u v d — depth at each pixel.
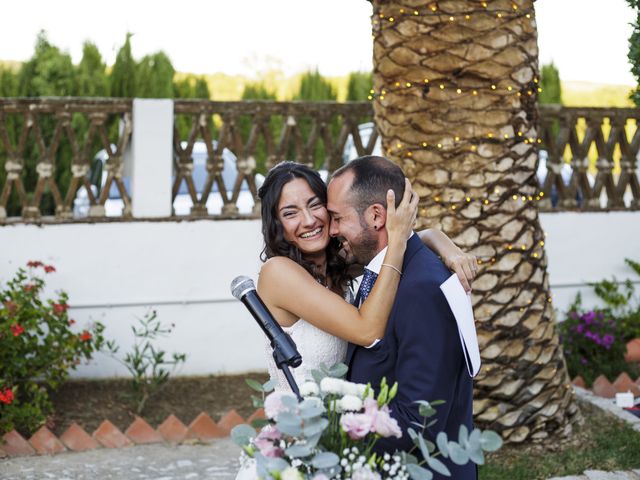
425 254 2.78
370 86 12.64
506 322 5.08
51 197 10.54
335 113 7.21
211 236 7.01
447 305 2.63
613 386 6.46
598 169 7.92
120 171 6.87
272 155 7.18
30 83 11.07
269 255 3.11
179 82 12.16
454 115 4.99
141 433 5.82
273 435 2.33
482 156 5.00
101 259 6.81
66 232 6.75
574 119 7.76
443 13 4.93
